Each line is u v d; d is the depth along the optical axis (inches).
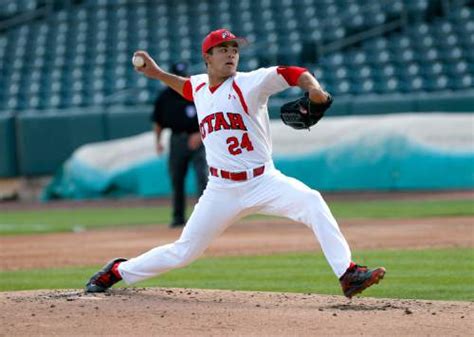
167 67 3646.7
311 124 837.2
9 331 778.2
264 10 3826.3
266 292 1010.1
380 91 3361.2
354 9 3725.4
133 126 3137.3
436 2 3649.1
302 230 1908.2
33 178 3206.2
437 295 1017.5
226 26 3789.4
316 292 1070.4
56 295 979.9
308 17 3745.1
